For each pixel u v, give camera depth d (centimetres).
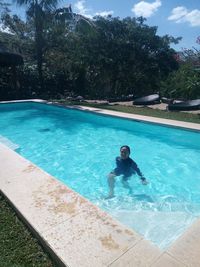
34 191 418
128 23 2277
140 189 593
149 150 873
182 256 271
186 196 564
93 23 2120
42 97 1958
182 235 310
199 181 645
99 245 289
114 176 620
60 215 347
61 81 2272
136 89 2431
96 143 969
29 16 2045
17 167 526
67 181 664
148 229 410
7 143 969
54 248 283
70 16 2088
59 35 2320
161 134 966
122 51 2220
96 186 630
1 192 423
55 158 826
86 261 265
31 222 331
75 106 1421
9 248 301
